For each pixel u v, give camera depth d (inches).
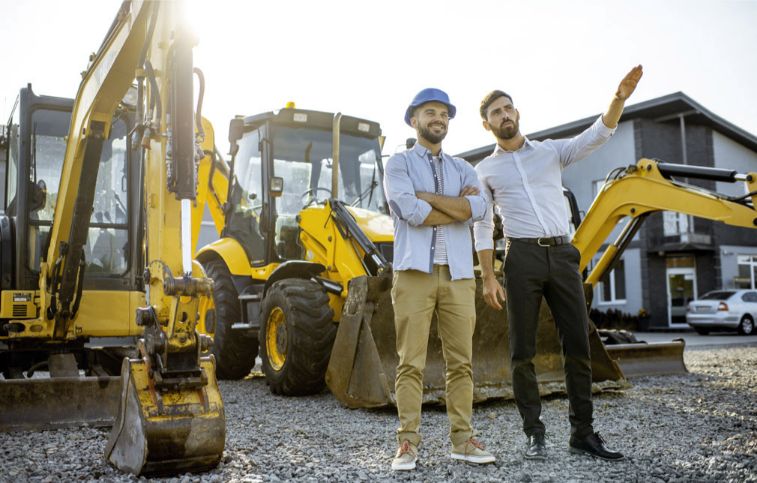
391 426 168.1
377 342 192.5
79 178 175.0
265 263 253.1
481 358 210.4
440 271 127.0
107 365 214.4
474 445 126.0
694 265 845.8
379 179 269.1
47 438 149.6
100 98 161.5
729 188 874.8
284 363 217.0
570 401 133.6
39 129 211.3
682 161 828.6
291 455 134.3
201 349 121.6
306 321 210.8
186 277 116.6
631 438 150.3
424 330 126.0
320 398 217.3
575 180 879.1
